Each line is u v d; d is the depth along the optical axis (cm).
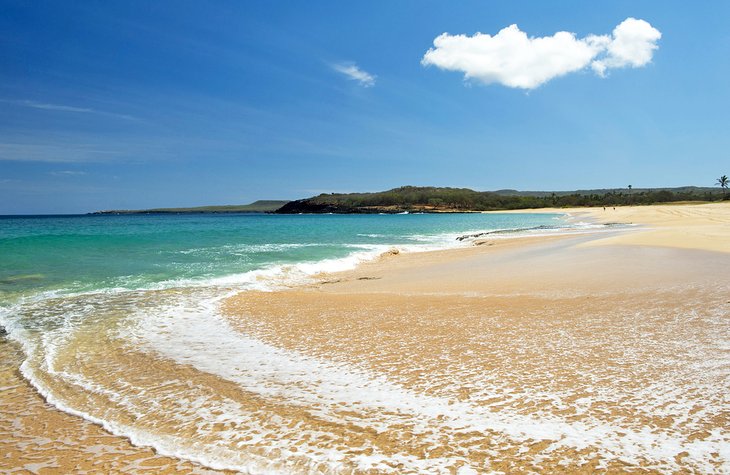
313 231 4731
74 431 508
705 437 429
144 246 2648
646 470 384
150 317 1050
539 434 450
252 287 1468
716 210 7831
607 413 485
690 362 622
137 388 625
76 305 1181
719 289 1075
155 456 449
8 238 2705
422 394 559
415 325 896
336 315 1026
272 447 452
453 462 409
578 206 18975
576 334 777
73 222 6875
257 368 687
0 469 429
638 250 1942
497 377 599
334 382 614
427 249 2836
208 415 533
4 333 918
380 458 421
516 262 1848
